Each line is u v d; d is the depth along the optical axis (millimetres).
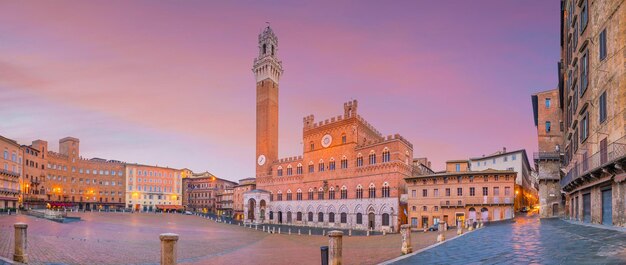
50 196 150625
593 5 35250
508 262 16500
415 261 19562
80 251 35719
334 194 110062
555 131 78625
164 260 13016
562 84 64125
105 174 174625
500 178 82625
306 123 122125
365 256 30172
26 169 134500
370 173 101500
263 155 134375
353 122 108125
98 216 106812
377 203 98625
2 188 107875
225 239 63125
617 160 27172
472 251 21891
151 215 128875
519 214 93688
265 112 135875
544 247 20766
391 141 97875
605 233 25016
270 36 140625
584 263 14531
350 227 103938
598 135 34156
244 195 130625
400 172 97312
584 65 39062
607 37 31938
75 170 164875
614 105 30344
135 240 51406
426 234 60562
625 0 29312
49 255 31438
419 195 91750
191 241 56188
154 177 188375
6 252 29062
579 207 40656
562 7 54938
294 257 36625
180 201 197625
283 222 123438
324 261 19000
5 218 73062
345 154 109000
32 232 50688
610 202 31531
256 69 141000
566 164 57281
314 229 102688
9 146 114188
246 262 33219
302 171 120688
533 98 84312
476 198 83938
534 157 76938
